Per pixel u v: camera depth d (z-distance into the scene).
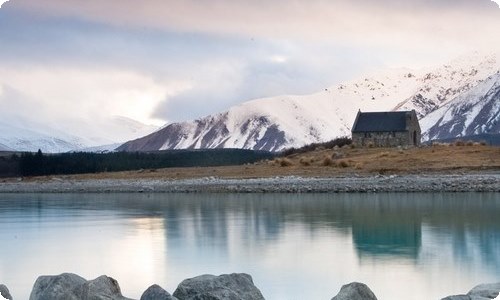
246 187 138.00
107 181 164.62
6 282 53.50
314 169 154.62
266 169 160.88
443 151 158.75
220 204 112.88
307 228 81.50
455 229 78.44
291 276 54.66
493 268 56.78
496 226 80.25
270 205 108.94
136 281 54.00
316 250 66.50
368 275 54.88
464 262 59.44
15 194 149.75
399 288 50.44
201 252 66.50
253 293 33.53
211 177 156.25
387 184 129.00
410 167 145.38
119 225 87.12
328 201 113.38
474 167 141.12
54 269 59.03
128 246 70.50
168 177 164.75
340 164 155.75
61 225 87.88
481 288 36.06
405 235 74.69
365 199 115.19
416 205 103.44
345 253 64.62
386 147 192.00
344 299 32.34
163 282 53.47
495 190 122.88
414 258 61.81
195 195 134.00
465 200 109.31
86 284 32.12
